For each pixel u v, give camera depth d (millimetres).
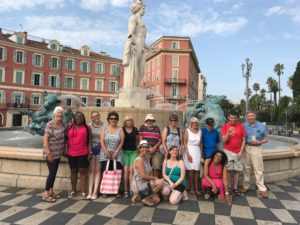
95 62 53031
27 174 5844
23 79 45344
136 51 10688
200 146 5629
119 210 4602
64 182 5727
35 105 46688
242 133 5629
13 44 43938
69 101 49812
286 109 52719
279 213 4594
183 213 4523
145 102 10555
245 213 4574
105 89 53906
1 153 5852
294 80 62594
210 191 5383
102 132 5277
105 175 5270
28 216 4270
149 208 4727
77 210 4562
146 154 4988
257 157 5621
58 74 49250
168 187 5031
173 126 5512
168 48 53906
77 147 5098
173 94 54219
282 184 6492
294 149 7379
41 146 9047
